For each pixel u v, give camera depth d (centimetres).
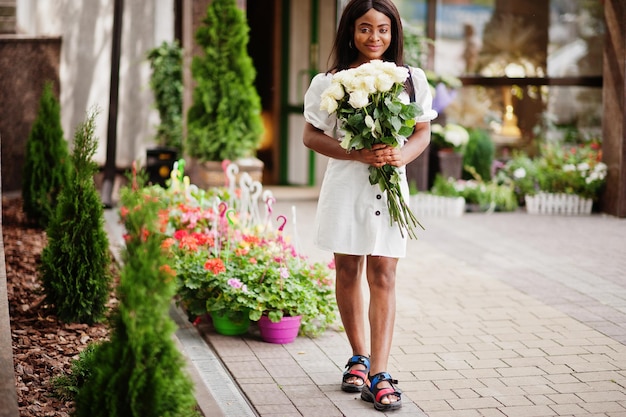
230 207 776
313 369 564
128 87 1251
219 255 661
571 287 783
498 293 761
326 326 643
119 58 1138
